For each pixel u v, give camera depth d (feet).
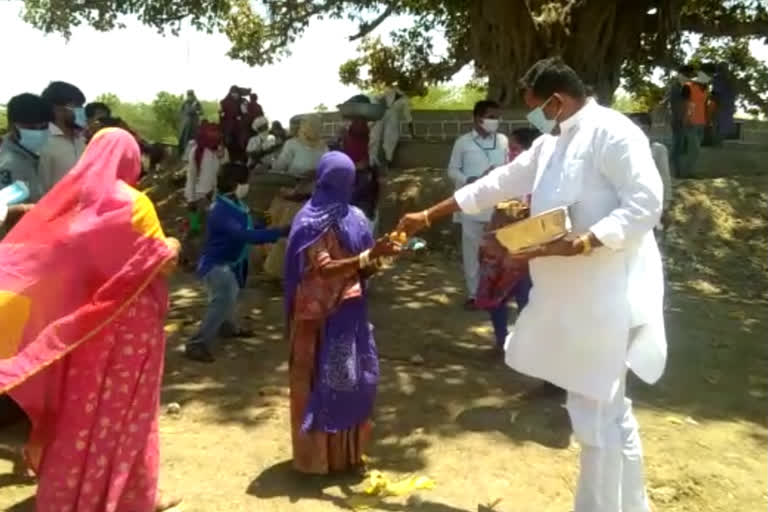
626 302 12.10
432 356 22.15
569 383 12.39
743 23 56.39
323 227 13.97
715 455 16.61
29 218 11.99
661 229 37.93
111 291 11.71
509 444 16.61
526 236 11.91
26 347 11.52
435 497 14.29
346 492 14.48
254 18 61.00
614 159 11.70
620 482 12.62
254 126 48.01
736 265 36.42
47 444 12.14
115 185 11.94
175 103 115.24
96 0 48.73
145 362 12.21
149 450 12.53
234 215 20.81
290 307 14.44
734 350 24.08
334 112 51.80
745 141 52.90
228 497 14.19
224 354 21.97
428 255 36.65
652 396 19.90
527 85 12.53
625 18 49.21
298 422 14.62
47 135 17.39
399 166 48.47
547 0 48.08
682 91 45.03
